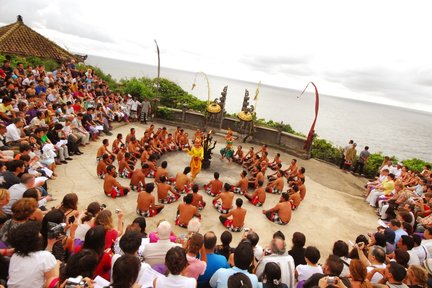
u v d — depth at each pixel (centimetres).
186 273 439
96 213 556
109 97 1691
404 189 1032
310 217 986
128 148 1174
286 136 1722
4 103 1012
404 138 13488
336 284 399
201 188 1047
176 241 555
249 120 1530
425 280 464
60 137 1093
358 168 1603
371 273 499
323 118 15788
